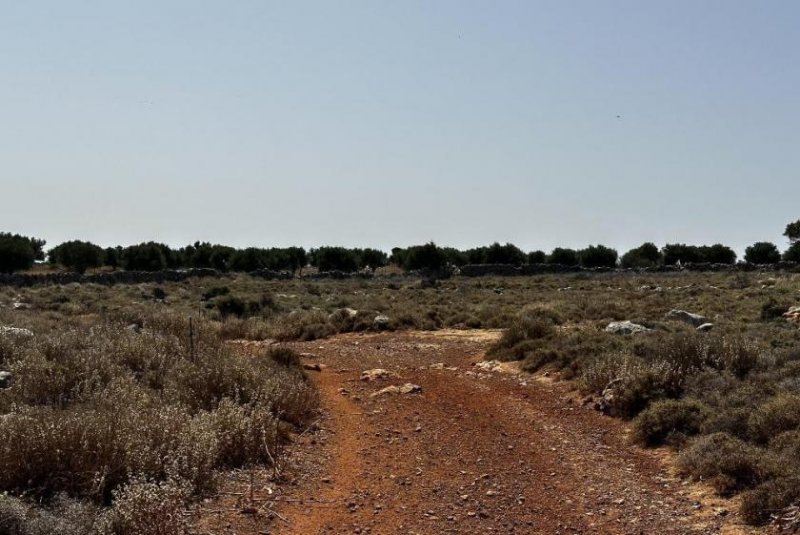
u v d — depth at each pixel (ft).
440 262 228.84
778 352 50.03
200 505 27.55
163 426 31.65
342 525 26.94
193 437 31.37
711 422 36.70
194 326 68.13
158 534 23.45
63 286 159.33
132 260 224.74
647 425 38.60
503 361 63.21
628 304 107.96
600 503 29.81
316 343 81.51
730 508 28.48
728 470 30.89
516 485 32.01
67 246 223.71
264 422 35.91
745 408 37.29
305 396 45.03
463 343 79.41
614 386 45.27
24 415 29.66
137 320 73.82
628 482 32.42
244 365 47.03
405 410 46.16
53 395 37.93
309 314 100.94
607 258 241.14
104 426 29.55
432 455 36.47
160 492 25.23
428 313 103.71
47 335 52.34
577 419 43.73
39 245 245.04
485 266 217.77
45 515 23.02
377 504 29.32
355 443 38.58
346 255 234.99
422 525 27.22
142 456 28.53
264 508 27.89
